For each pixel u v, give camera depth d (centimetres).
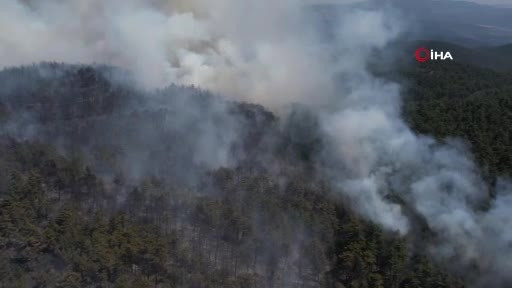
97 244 7831
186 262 8025
